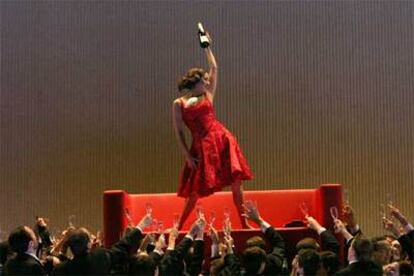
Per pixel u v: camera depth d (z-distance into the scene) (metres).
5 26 10.41
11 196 10.26
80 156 10.21
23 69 10.37
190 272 5.73
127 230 5.84
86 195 10.17
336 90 10.06
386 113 10.02
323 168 9.98
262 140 10.04
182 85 7.38
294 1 10.16
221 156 7.27
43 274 5.37
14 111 10.34
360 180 9.98
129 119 10.19
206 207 7.95
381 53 10.09
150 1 10.26
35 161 10.27
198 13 10.21
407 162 9.97
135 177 10.12
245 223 7.32
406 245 6.22
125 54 10.24
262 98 10.08
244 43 10.13
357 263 5.07
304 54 10.11
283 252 5.70
